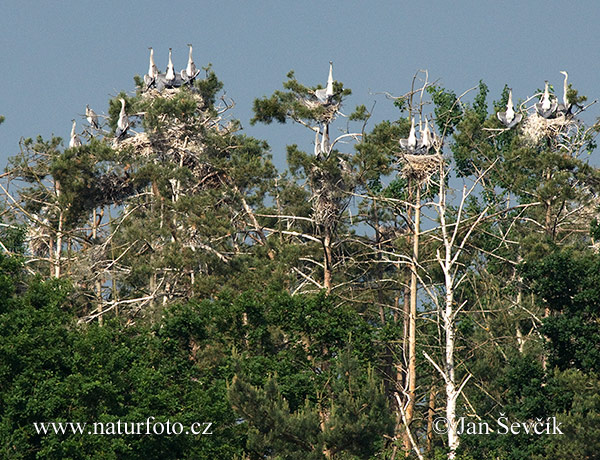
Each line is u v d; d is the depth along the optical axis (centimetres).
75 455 13925
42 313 15188
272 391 14862
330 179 18725
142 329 16350
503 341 18725
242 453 15088
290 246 18938
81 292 19400
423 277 19850
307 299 16850
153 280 19600
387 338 17262
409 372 17175
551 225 19838
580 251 18250
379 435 14538
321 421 15025
